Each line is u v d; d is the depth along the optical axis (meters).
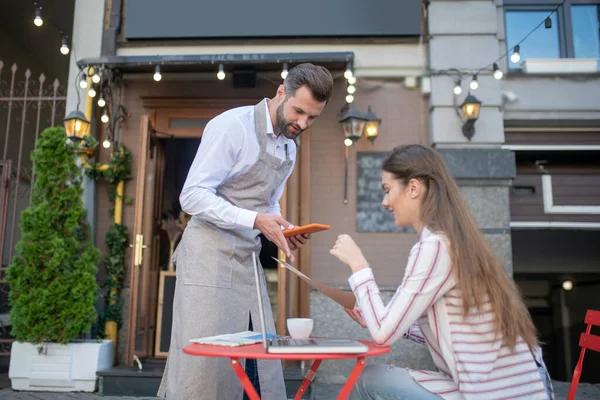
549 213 5.04
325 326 4.63
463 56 4.96
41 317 4.00
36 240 4.11
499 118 4.87
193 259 2.05
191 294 2.01
